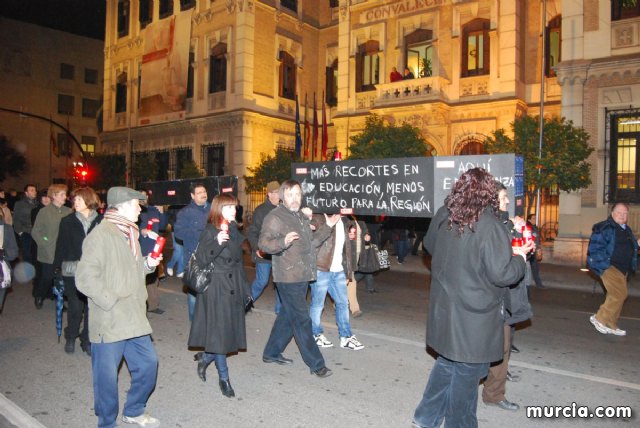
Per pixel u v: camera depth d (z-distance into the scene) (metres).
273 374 5.54
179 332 7.20
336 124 23.95
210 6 26.70
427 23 21.11
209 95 26.91
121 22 32.59
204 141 27.38
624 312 9.09
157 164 28.41
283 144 27.12
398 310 8.89
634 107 14.48
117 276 3.95
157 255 4.27
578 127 15.16
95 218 6.31
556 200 18.41
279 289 5.52
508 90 19.11
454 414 3.67
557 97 19.25
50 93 49.44
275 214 5.41
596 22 15.04
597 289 11.40
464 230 3.56
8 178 46.97
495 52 19.39
